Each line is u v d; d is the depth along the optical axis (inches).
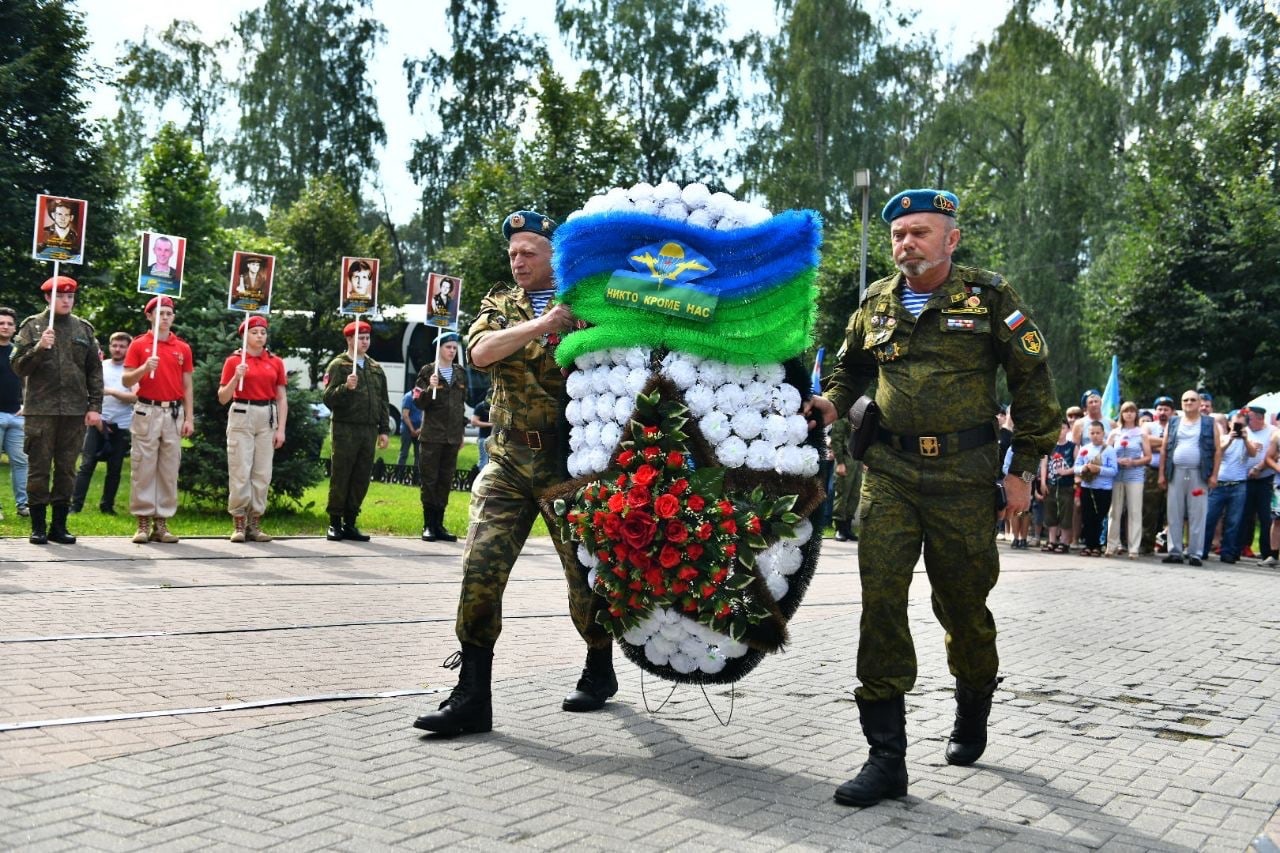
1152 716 246.4
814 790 183.0
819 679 272.1
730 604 186.7
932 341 187.6
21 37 1179.9
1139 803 183.2
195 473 564.1
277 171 2085.4
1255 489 688.4
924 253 186.9
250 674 242.2
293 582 379.6
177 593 341.1
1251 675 296.0
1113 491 695.1
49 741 185.0
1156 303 1291.8
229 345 574.2
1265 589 517.3
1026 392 187.5
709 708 238.1
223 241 1378.0
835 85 1796.3
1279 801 186.4
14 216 1125.1
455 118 2025.1
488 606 207.5
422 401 542.3
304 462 588.4
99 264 1218.0
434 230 2044.8
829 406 197.5
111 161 1363.2
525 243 219.3
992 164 1846.7
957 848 157.8
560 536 213.6
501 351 204.2
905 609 185.0
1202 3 1708.9
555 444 215.5
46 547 428.1
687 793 177.6
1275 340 1238.9
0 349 526.6
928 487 185.8
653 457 188.7
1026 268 1675.7
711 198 192.5
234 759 182.4
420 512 685.9
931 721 234.8
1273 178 1314.0
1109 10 1768.0
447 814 161.2
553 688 248.7
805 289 189.8
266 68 2092.8
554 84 1130.0
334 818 156.9
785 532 187.3
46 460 436.8
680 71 1830.7
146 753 182.7
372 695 230.1
